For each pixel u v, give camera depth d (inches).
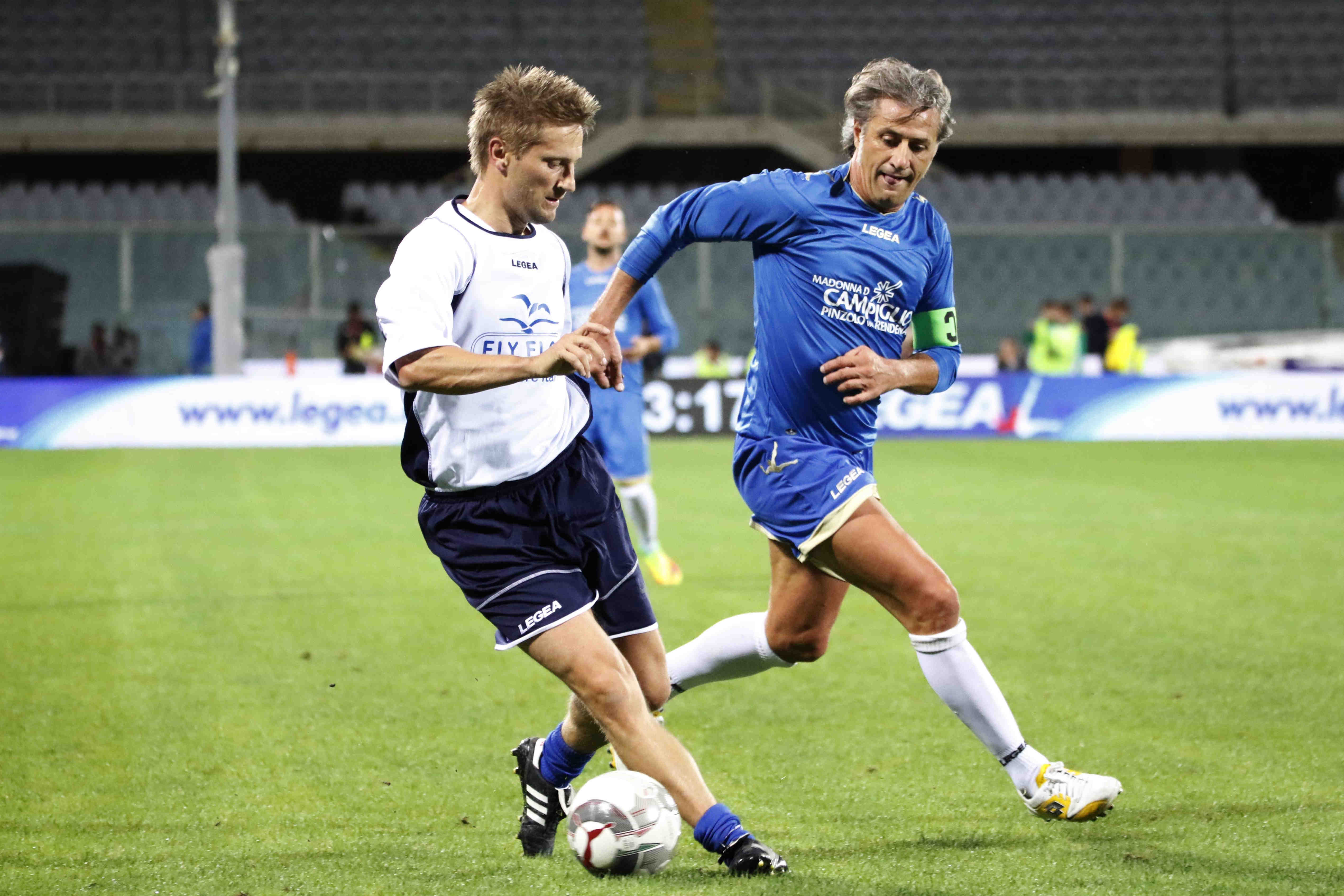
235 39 2452.0
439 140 3518.7
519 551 455.5
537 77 444.1
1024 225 3528.5
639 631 486.9
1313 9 4025.6
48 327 2856.8
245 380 2404.0
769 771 588.4
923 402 2527.1
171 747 628.1
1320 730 650.2
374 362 2760.8
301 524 1422.2
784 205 527.8
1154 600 994.1
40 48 3705.7
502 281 451.5
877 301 533.0
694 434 2536.9
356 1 3892.7
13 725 666.2
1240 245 3321.9
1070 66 3878.0
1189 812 524.7
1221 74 3784.5
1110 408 2527.1
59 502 1596.9
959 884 442.9
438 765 600.7
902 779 575.8
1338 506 1550.2
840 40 3951.8
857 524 512.4
